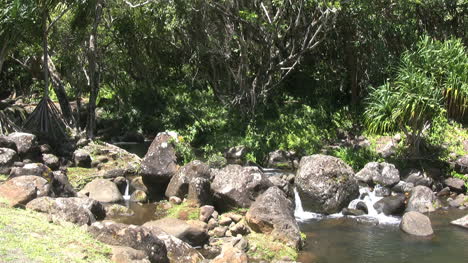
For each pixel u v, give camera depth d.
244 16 16.78
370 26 18.11
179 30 20.22
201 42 19.62
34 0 13.56
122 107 22.25
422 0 18.36
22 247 5.78
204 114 20.12
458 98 14.73
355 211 10.64
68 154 13.88
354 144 16.22
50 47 19.92
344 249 8.49
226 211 9.84
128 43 22.09
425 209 10.72
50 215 7.43
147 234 6.91
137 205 10.51
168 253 7.34
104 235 6.89
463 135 14.66
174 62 24.45
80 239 6.50
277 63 20.12
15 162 10.77
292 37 19.61
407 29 18.17
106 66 23.56
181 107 21.17
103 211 9.37
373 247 8.59
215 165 13.92
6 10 13.14
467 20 18.91
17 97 27.91
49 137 14.20
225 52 19.44
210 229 8.91
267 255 7.95
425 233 9.22
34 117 14.66
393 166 12.28
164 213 9.80
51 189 8.77
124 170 12.38
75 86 22.33
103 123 21.22
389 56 17.72
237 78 19.09
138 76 23.91
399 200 10.87
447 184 12.26
